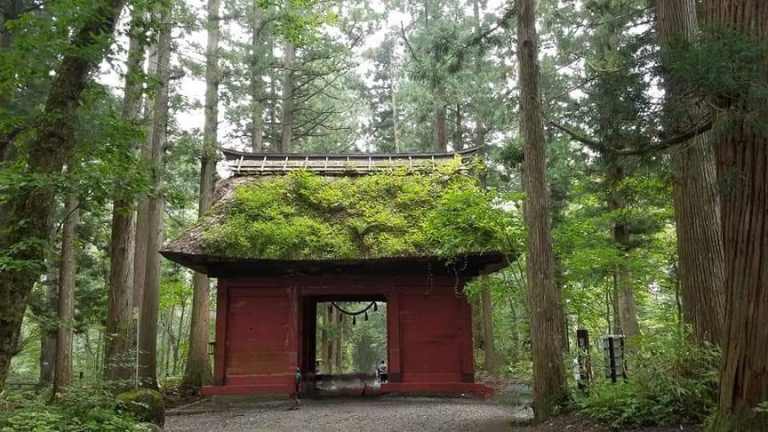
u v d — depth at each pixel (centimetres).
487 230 1095
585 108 639
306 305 1764
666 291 2038
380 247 1348
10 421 578
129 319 1273
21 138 870
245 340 1445
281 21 1559
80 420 661
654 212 1562
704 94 461
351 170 1675
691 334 769
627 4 1424
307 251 1344
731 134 478
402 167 1653
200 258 1337
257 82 2112
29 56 775
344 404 1321
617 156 639
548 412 855
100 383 736
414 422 1024
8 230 707
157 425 882
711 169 776
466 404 1283
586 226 1427
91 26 783
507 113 1944
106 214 2019
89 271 2292
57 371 1384
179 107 1705
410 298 1488
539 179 920
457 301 1479
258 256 1324
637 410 711
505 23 1071
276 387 1410
